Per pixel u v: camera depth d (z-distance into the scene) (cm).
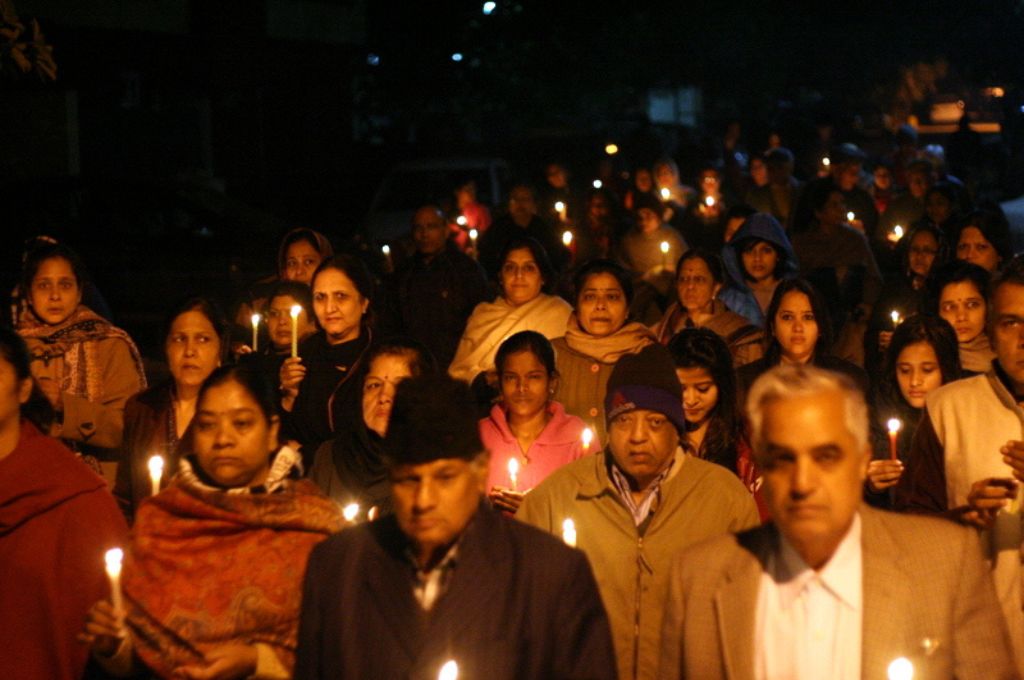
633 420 527
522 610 397
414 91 3303
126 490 684
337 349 797
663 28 3806
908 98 4372
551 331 912
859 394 383
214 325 693
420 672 392
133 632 476
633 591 539
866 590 389
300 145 2744
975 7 4356
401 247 1450
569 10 3484
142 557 484
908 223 1570
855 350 958
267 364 820
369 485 596
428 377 399
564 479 557
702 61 3928
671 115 4119
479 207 1844
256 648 475
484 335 914
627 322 821
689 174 2406
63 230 1681
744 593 397
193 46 2491
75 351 745
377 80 3303
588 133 3294
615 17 3559
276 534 485
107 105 2353
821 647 392
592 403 794
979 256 1024
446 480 391
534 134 3419
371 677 397
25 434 565
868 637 387
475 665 392
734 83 4141
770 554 400
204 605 475
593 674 395
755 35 4038
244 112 2589
